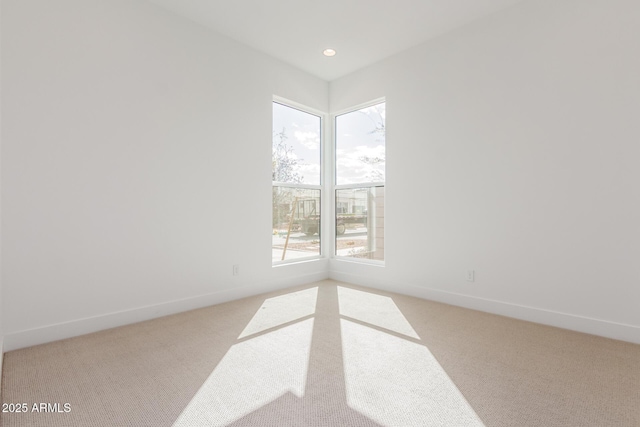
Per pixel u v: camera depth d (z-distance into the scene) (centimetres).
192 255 312
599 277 248
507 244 293
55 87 234
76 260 246
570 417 150
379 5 288
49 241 234
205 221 321
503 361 205
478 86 310
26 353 215
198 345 229
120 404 160
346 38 342
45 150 231
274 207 395
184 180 305
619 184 239
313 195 442
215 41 329
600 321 247
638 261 232
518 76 285
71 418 149
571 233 260
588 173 251
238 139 348
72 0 242
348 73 422
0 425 143
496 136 298
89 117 249
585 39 252
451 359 208
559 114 264
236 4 286
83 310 249
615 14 240
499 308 297
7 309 218
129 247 272
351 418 150
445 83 333
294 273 407
